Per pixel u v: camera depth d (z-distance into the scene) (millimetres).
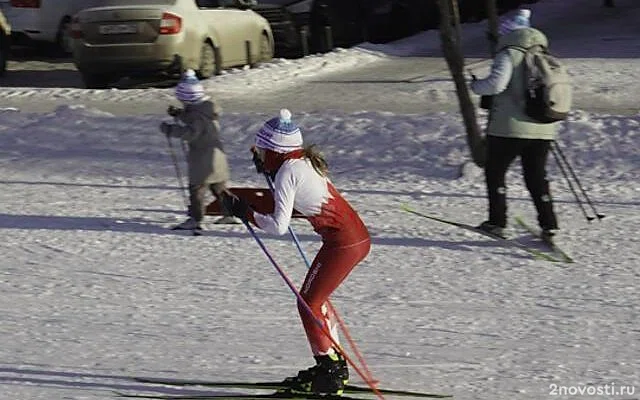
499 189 29453
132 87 62094
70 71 71688
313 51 69625
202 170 31250
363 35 72188
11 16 72250
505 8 86812
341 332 22375
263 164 18812
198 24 58375
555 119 28297
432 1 76625
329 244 18562
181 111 31391
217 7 66062
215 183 31578
